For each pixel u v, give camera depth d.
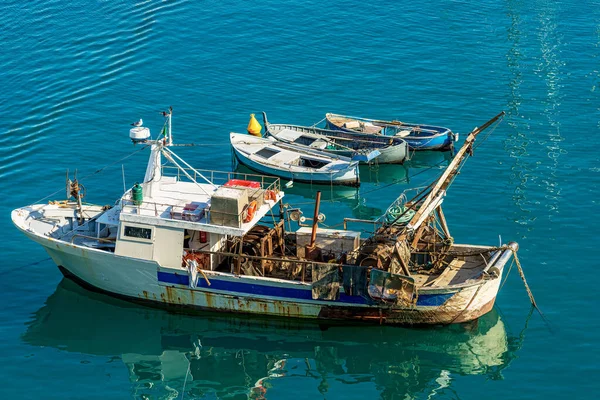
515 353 38.34
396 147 57.19
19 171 55.00
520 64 70.12
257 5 80.88
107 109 62.75
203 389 37.00
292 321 40.94
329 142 58.84
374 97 65.44
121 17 76.94
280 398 36.31
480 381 36.84
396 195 54.56
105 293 43.34
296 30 76.12
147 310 42.56
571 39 74.88
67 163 56.12
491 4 82.69
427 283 40.31
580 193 51.84
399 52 72.38
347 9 80.50
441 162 58.44
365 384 37.16
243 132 60.62
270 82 67.50
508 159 56.34
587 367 37.12
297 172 55.31
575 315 40.66
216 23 76.94
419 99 65.06
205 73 68.50
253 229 42.16
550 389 35.94
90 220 44.19
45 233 44.34
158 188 41.47
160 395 36.50
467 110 63.22
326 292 39.25
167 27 75.69
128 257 40.47
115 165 56.03
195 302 41.31
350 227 50.41
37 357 38.97
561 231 47.88
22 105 62.69
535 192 52.16
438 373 37.59
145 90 65.62
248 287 40.06
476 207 50.69
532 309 41.25
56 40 72.19
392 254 38.78
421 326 40.19
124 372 38.16
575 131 59.66
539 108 63.09
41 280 44.75
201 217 40.12
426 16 79.50
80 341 40.25
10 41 71.69
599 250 45.84
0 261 46.31
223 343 40.25
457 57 71.44
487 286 38.94
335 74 68.81
